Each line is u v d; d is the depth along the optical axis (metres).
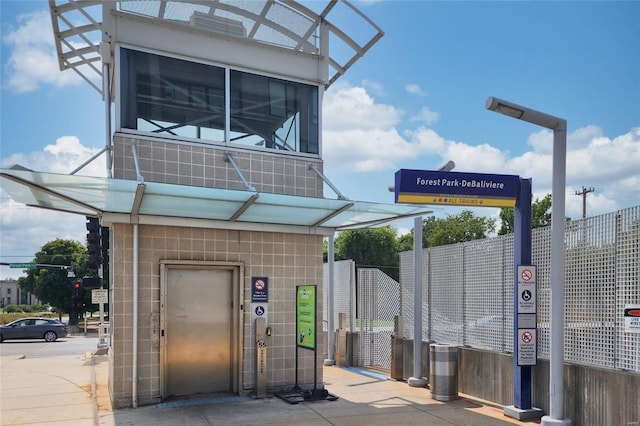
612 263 6.65
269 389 9.18
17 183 6.59
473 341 9.39
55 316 61.44
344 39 10.15
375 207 8.30
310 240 9.84
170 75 9.00
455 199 7.83
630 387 6.22
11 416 8.02
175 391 8.75
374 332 13.25
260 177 9.45
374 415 7.79
